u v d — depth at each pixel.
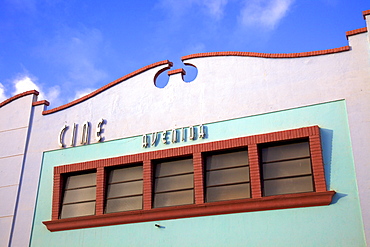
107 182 18.42
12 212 19.39
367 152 14.66
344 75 15.85
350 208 14.33
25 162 20.16
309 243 14.43
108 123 19.22
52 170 19.53
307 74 16.39
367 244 13.75
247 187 16.06
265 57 17.30
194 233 16.02
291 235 14.71
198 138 17.27
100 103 19.75
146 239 16.67
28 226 18.89
